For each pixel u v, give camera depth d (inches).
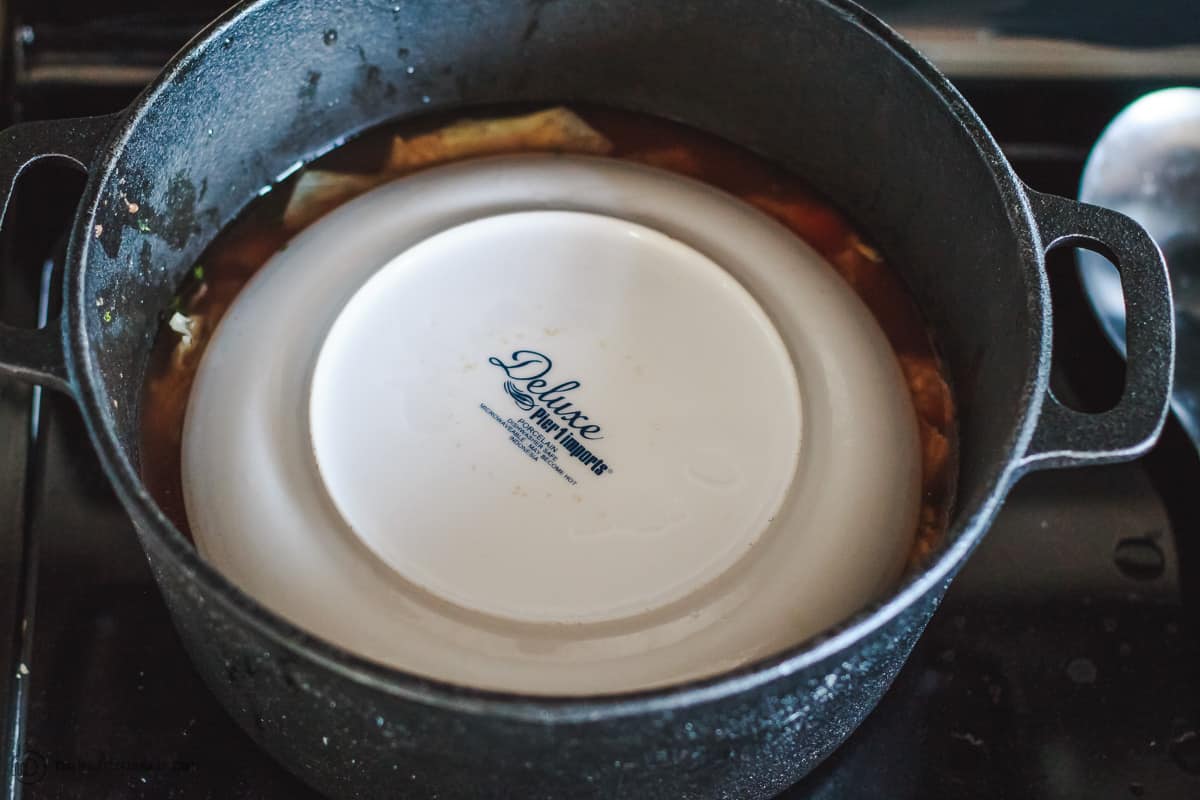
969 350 16.7
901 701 17.2
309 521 15.7
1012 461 13.6
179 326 17.2
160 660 17.0
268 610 12.3
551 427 16.5
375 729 12.9
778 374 16.8
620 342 17.1
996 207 15.5
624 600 15.5
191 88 15.9
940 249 17.2
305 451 16.1
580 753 12.6
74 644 17.1
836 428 16.8
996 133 21.9
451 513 15.9
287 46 16.8
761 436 16.5
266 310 17.2
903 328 18.1
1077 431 13.9
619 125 19.4
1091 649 17.8
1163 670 17.6
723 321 17.2
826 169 18.7
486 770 13.0
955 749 17.0
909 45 16.2
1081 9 21.5
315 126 18.3
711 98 18.8
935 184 16.8
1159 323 14.6
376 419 16.4
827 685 13.3
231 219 18.1
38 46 21.3
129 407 16.3
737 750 13.6
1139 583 18.3
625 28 18.1
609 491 16.2
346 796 14.9
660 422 16.6
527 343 17.1
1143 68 21.8
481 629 15.2
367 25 17.4
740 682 12.0
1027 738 17.1
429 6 17.5
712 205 18.4
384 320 16.9
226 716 16.7
